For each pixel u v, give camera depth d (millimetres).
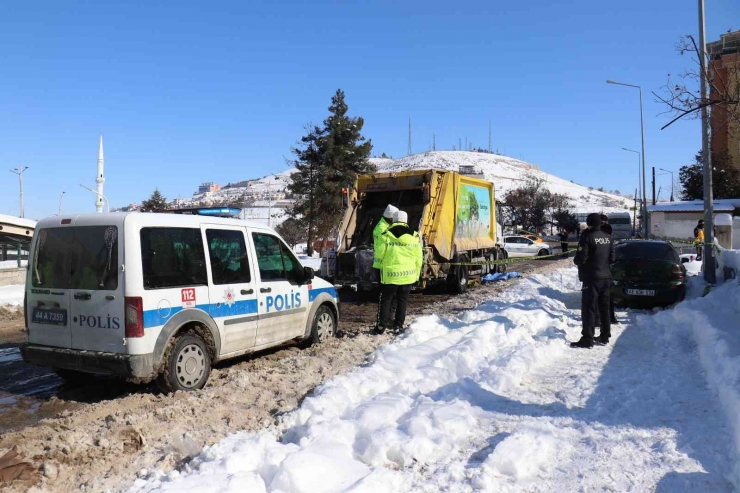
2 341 9633
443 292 15422
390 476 3865
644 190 37531
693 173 49750
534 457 4184
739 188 45656
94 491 3836
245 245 7082
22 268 17672
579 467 4113
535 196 74062
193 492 3529
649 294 11609
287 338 7746
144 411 5391
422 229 13266
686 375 6527
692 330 8688
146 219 5855
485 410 5414
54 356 6000
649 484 3828
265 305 7238
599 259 8211
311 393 5887
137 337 5590
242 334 6859
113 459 4301
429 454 4352
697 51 9680
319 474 3830
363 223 14773
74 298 5898
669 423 4910
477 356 7176
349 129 31516
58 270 6062
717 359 6281
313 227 31781
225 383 6402
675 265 11688
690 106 9453
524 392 6016
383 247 9188
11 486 3850
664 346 8148
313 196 31453
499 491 3758
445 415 5020
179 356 5977
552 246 45656
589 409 5398
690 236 41125
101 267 5781
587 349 8070
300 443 4449
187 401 5645
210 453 4195
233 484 3619
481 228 17219
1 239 21656
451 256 14492
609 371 6797
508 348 7730
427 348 7598
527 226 71875
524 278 18719
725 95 9234
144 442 4594
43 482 3934
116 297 5645
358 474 3959
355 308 12867
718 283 14352
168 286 5922
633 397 5695
